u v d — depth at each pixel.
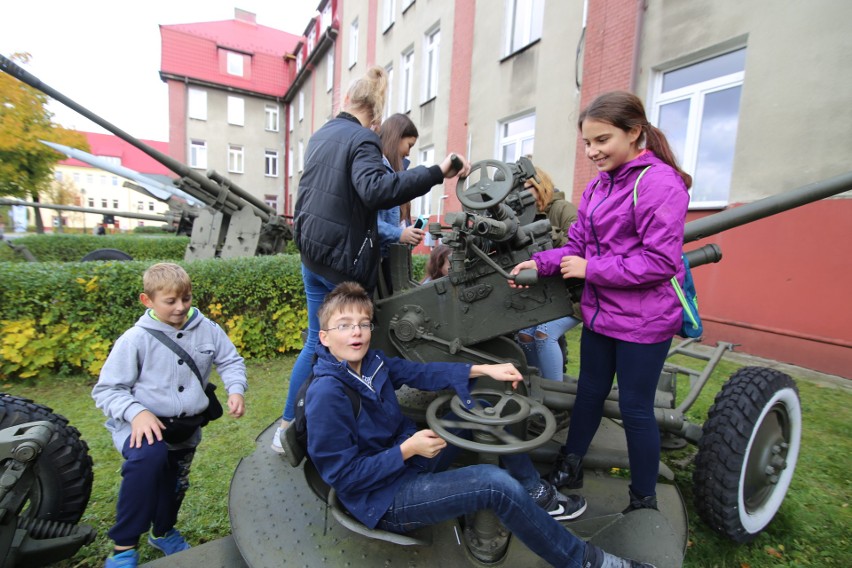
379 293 2.14
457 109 10.02
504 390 1.76
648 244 1.49
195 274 4.31
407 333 1.96
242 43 28.91
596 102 1.61
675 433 2.01
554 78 7.31
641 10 5.71
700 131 5.36
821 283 4.14
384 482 1.40
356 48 16.75
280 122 28.62
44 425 1.50
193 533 2.03
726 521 1.77
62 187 32.72
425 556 1.45
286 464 1.90
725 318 4.84
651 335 1.57
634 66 5.83
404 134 2.54
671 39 5.43
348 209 1.84
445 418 1.71
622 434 2.26
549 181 2.78
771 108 4.45
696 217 5.29
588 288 1.72
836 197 4.02
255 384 3.96
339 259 1.86
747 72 4.64
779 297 4.43
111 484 2.39
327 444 1.38
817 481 2.42
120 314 4.04
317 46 20.33
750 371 1.91
